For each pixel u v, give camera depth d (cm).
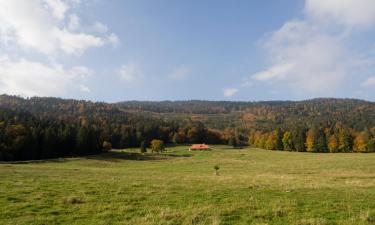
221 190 2420
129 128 17075
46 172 3856
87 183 2727
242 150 15412
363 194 2275
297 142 14812
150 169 7088
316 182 3183
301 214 1642
